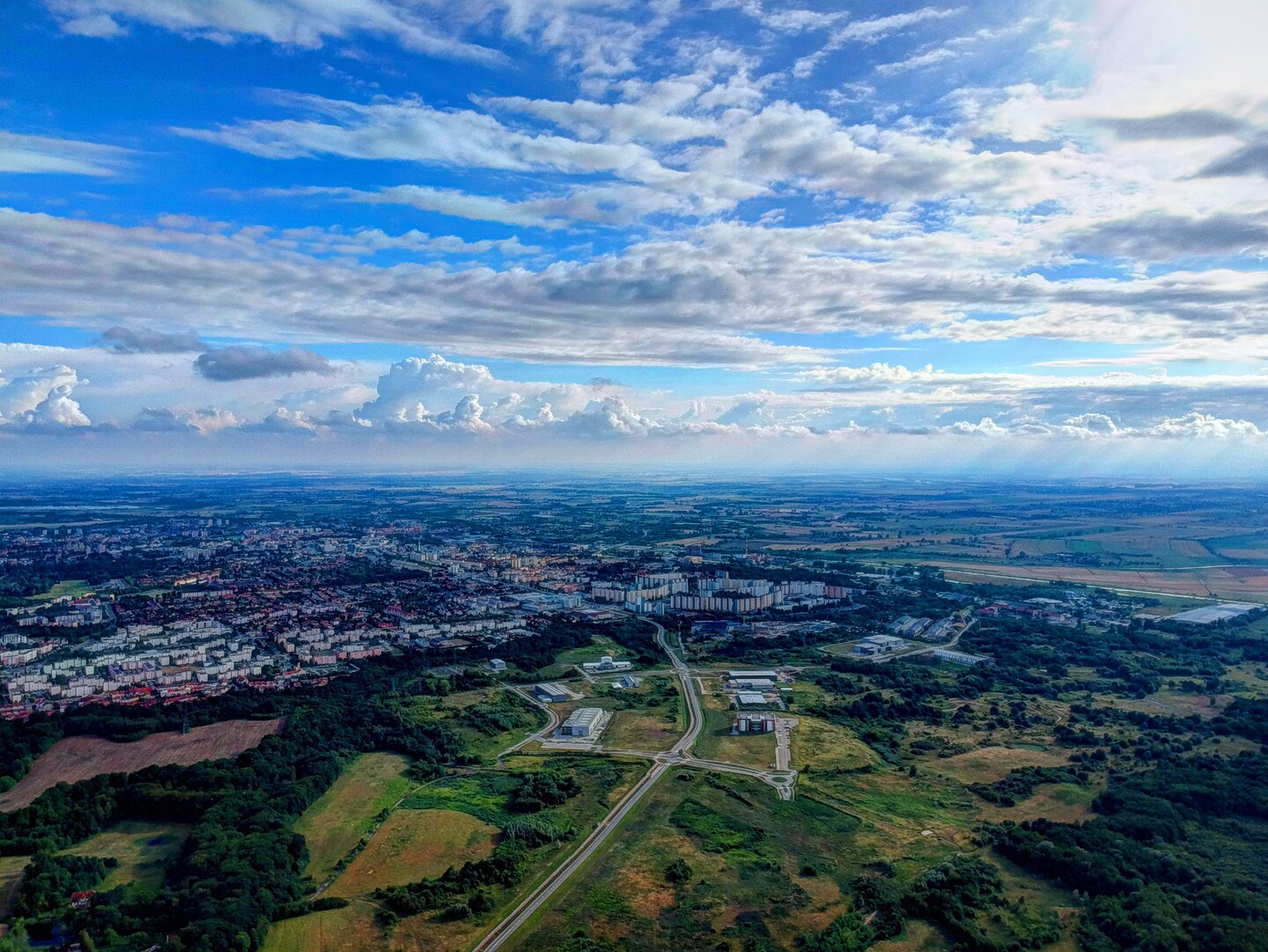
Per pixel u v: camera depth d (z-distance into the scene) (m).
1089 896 170.12
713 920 160.62
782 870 179.38
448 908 163.88
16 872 179.00
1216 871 176.75
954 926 158.12
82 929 157.12
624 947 152.00
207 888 164.25
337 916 162.75
